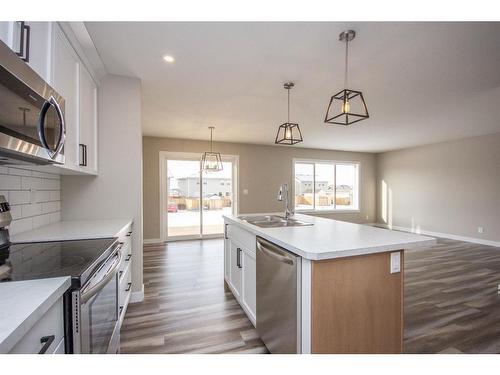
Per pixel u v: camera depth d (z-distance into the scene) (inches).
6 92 36.9
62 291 35.2
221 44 78.2
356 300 53.7
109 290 54.6
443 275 131.9
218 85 109.3
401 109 139.9
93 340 43.6
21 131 40.7
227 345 73.7
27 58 43.7
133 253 100.7
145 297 105.6
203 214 236.2
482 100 125.7
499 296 106.7
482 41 75.6
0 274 38.9
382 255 56.3
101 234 66.7
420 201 257.3
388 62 88.8
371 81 104.4
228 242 111.6
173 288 115.1
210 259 162.2
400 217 278.7
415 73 97.3
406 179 272.8
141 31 71.2
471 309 95.4
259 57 86.0
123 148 99.8
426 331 80.9
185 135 212.1
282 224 88.6
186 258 164.6
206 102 130.6
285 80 104.1
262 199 256.5
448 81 104.0
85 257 48.4
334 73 97.8
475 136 210.5
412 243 57.5
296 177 280.7
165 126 181.0
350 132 198.5
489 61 87.9
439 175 240.1
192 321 86.7
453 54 83.3
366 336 54.6
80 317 37.7
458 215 223.6
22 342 26.6
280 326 60.2
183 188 231.0
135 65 91.2
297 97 123.0
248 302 84.1
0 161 51.1
